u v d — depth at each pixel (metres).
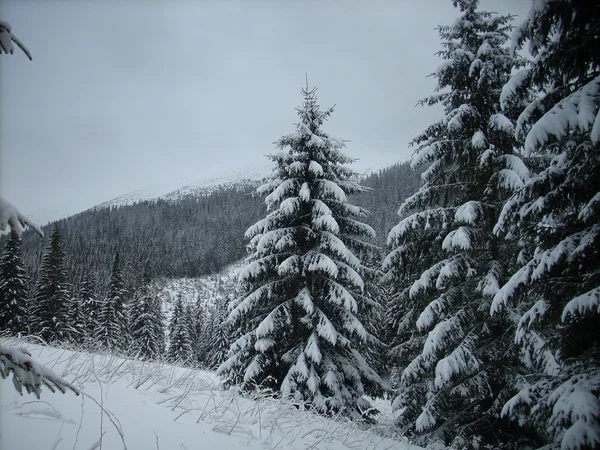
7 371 2.17
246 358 12.09
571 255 5.59
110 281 41.97
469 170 11.48
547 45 6.25
